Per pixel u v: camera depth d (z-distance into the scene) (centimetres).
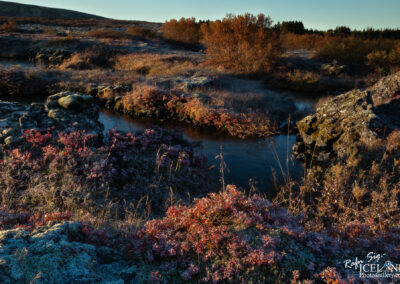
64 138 657
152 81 1759
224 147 978
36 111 843
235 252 307
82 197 506
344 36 3928
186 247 320
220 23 2395
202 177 710
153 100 1383
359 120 838
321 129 927
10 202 456
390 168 612
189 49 3928
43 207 454
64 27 5375
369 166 645
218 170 789
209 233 339
